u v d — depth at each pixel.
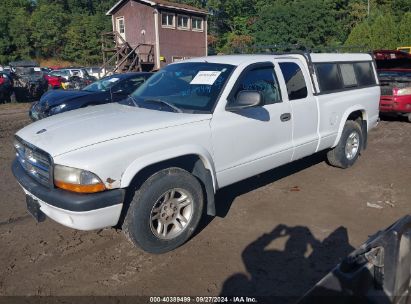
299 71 5.06
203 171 3.86
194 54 31.48
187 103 4.10
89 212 3.09
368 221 4.32
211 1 55.19
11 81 18.00
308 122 5.09
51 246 3.83
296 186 5.46
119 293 3.10
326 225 4.22
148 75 10.09
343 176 5.89
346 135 5.99
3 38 56.72
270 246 3.79
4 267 3.47
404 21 32.12
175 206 3.64
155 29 28.09
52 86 22.61
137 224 3.38
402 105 9.70
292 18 43.25
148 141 3.40
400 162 6.61
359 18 45.28
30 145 3.50
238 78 4.17
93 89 9.72
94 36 59.78
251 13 54.16
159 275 3.33
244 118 4.16
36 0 72.56
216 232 4.09
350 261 1.93
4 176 6.05
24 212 4.66
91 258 3.61
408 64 11.45
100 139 3.27
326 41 44.09
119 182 3.21
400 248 1.94
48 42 58.31
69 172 3.09
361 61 6.40
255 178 5.80
